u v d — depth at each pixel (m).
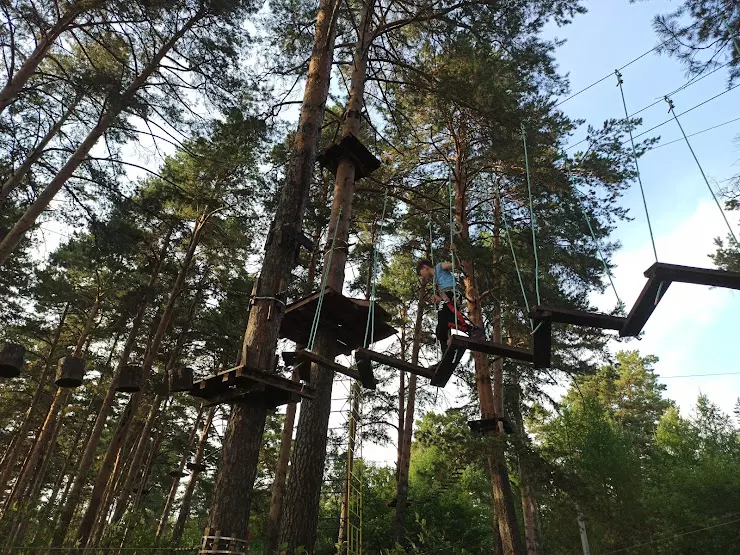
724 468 24.39
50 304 23.19
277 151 15.71
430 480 26.47
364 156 9.52
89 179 13.83
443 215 14.72
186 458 25.45
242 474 5.28
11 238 11.77
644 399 43.66
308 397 5.72
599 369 18.48
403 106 14.89
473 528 23.86
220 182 18.69
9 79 12.49
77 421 30.83
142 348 23.98
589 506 12.62
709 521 21.64
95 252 16.00
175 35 14.27
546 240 14.96
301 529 7.34
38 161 13.85
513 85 12.48
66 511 13.53
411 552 9.19
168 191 16.84
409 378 22.05
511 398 21.83
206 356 23.66
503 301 15.94
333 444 20.58
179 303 21.78
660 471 26.66
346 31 13.04
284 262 6.60
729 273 3.60
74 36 14.93
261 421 5.68
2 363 8.63
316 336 8.09
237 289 19.30
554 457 13.36
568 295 15.52
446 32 12.73
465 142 15.51
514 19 11.95
